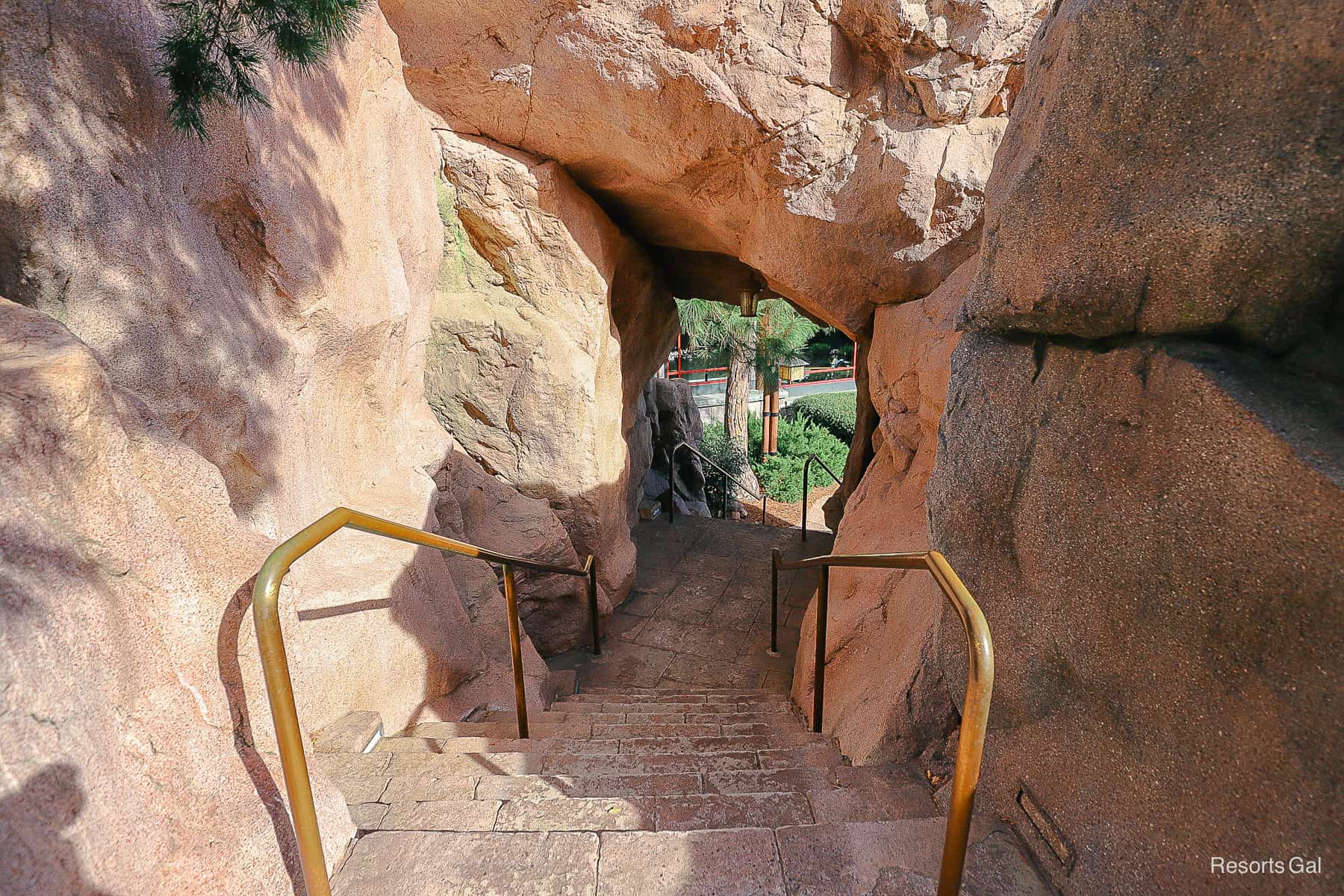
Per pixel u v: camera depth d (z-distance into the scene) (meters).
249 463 2.92
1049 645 1.80
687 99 5.15
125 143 2.29
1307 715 1.15
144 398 2.31
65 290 2.04
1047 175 1.79
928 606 3.21
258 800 1.61
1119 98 1.54
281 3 2.55
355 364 4.01
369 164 4.11
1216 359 1.40
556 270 6.24
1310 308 1.31
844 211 5.29
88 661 1.28
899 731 2.57
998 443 2.06
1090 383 1.70
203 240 2.72
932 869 1.79
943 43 4.60
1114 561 1.57
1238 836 1.26
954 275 4.96
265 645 1.40
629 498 9.60
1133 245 1.53
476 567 5.29
